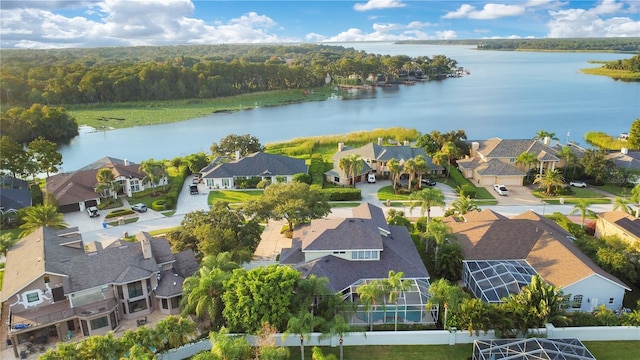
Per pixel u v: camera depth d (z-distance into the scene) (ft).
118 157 421.18
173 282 154.71
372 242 161.58
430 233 177.27
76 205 260.62
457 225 195.52
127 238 216.95
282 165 306.76
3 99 643.04
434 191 207.31
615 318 136.56
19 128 471.21
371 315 141.90
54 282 144.97
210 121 594.24
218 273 137.59
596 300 150.20
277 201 201.87
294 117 617.21
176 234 186.70
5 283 147.95
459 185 290.35
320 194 217.15
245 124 570.87
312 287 134.72
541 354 119.14
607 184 294.46
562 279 150.20
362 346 136.15
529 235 174.91
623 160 299.58
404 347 135.33
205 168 313.53
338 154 341.21
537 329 131.75
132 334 122.01
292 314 130.21
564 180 293.02
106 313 142.61
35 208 208.74
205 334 138.31
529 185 293.84
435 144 344.28
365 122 570.05
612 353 128.88
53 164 330.13
